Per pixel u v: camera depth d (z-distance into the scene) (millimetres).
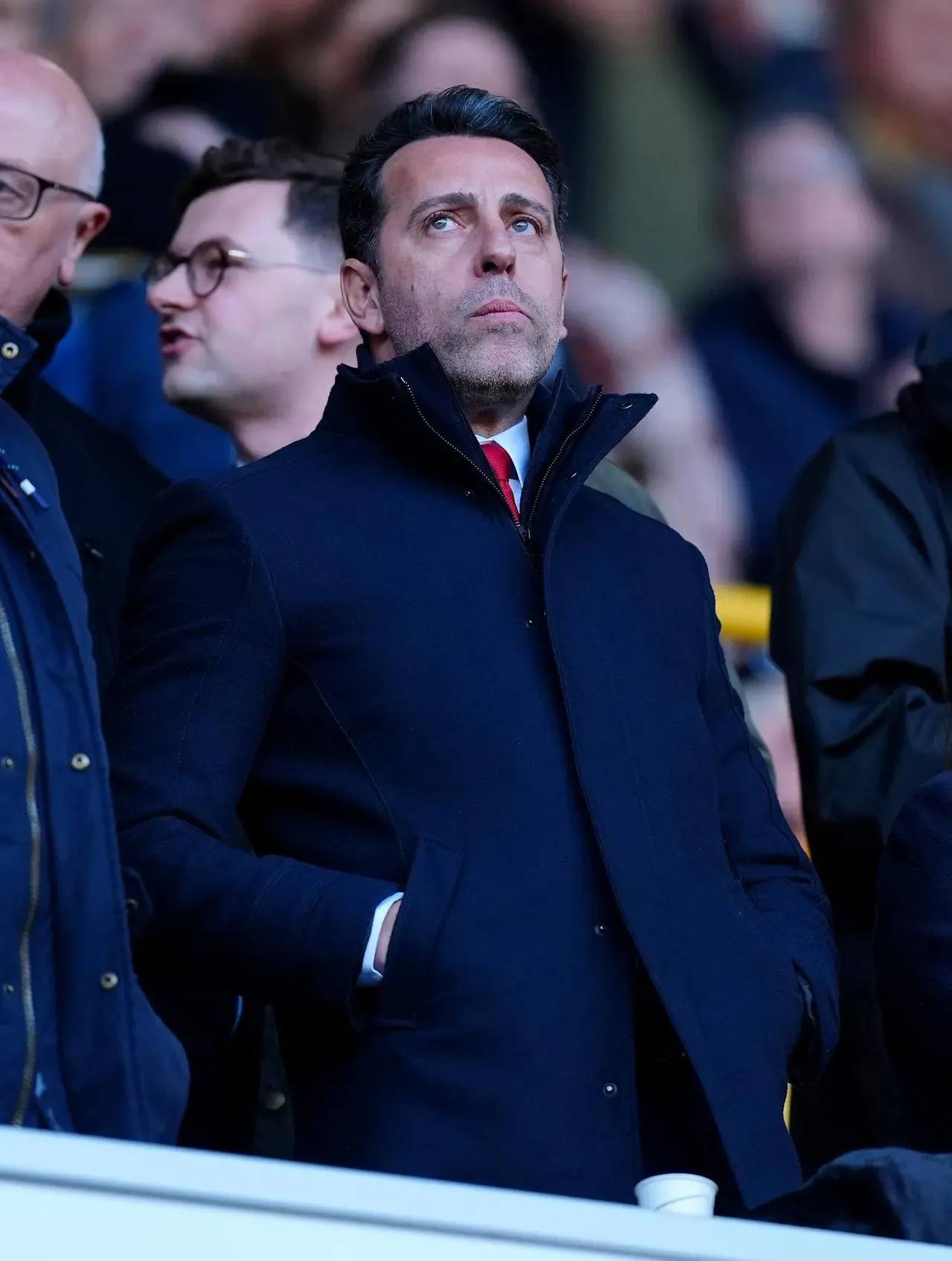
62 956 11898
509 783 13000
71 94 16219
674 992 12781
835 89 29297
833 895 16844
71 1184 10055
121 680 13352
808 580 17422
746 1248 10594
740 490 27938
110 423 19641
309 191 17656
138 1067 11898
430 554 13477
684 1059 12977
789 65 29047
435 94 14906
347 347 17562
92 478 16984
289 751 13211
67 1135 10250
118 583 16672
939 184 29219
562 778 13094
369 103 26547
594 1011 12711
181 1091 12211
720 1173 12805
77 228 16188
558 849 12930
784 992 13312
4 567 12328
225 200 17625
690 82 28969
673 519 27734
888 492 17656
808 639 17172
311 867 12773
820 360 28422
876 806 16516
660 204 28719
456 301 14156
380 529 13516
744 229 28812
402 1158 12359
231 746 13023
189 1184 10156
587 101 28516
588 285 28344
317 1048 12820
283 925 12523
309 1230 10242
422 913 12617
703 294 28609
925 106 29328
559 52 28328
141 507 17188
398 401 13672
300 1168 10336
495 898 12742
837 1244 10516
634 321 28250
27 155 15867
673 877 13172
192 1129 14367
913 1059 12711
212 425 17953
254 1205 10203
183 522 13539
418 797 12961
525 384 14117
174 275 17625
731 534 27812
